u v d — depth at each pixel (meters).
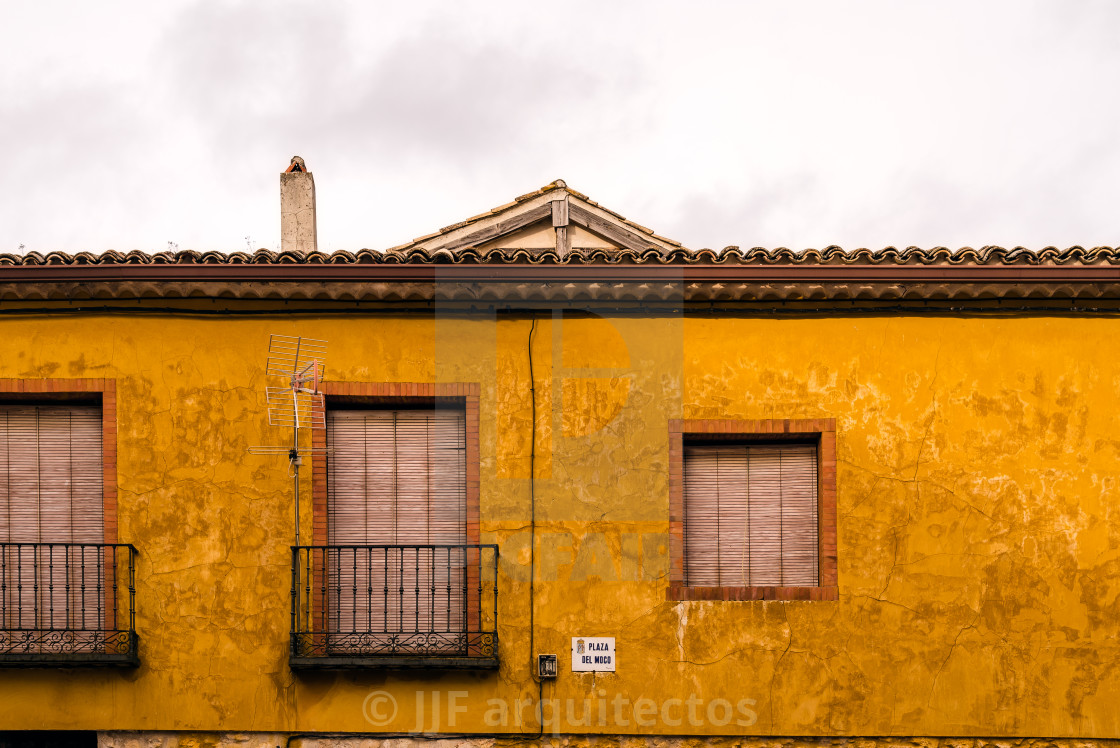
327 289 7.12
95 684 7.11
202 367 7.32
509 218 11.80
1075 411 7.29
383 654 7.12
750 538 7.51
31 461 7.39
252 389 7.32
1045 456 7.27
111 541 7.19
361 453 7.52
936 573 7.20
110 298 7.25
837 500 7.28
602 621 7.22
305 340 7.36
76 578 7.26
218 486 7.26
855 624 7.17
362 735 7.14
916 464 7.29
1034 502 7.24
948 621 7.16
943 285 7.09
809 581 7.43
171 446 7.28
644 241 11.71
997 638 7.14
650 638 7.20
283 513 7.25
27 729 7.05
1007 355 7.33
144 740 7.12
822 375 7.36
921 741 7.08
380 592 7.38
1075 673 7.11
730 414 7.35
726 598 7.22
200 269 6.93
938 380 7.32
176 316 7.34
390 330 7.39
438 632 7.32
